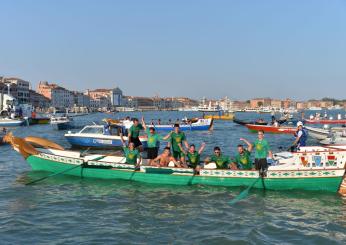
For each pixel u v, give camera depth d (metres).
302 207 12.88
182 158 16.22
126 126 36.09
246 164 15.44
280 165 15.74
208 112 176.62
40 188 15.39
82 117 121.12
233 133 50.56
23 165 21.09
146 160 17.64
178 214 12.09
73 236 10.17
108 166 16.56
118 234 10.34
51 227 10.86
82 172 16.97
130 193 14.58
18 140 17.95
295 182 14.71
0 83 151.50
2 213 12.09
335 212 12.39
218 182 15.38
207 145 35.06
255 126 49.38
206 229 10.76
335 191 14.48
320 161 15.02
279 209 12.66
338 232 10.61
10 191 14.92
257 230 10.67
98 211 12.38
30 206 12.91
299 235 10.37
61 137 42.78
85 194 14.46
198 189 15.12
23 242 9.73
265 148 14.85
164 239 10.00
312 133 36.31
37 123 68.94
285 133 47.50
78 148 31.05
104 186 15.65
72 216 11.85
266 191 14.84
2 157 24.47
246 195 14.27
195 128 54.00
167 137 16.62
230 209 12.64
